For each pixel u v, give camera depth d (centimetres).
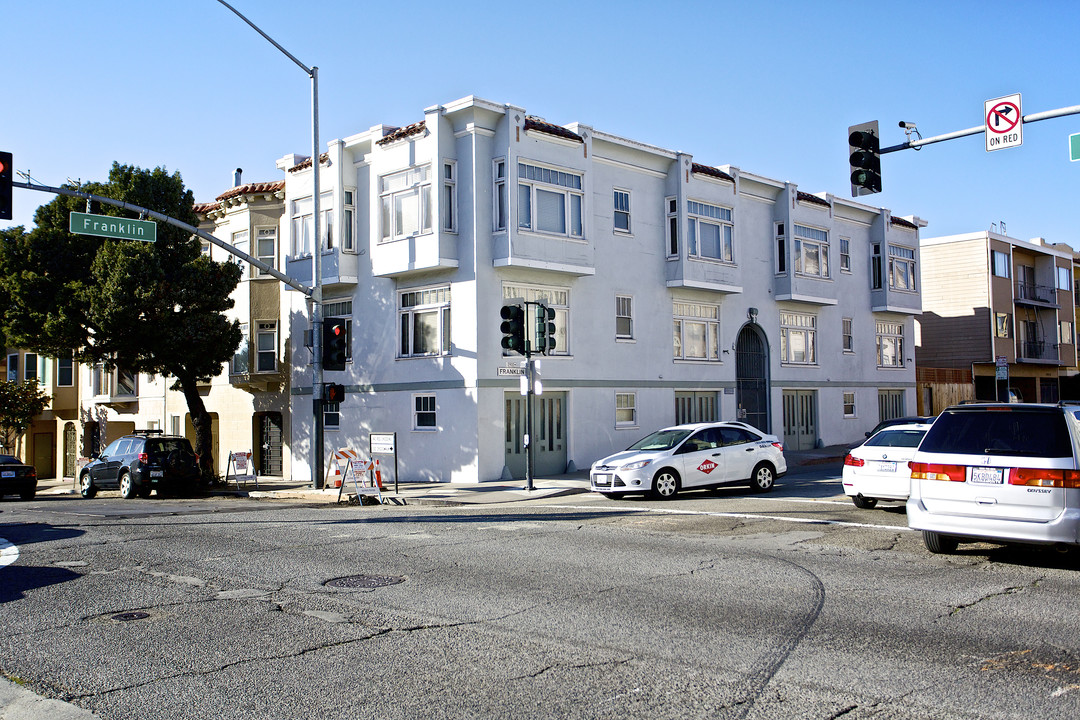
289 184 2741
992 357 4312
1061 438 928
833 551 1091
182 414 3244
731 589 873
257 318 2891
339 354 2147
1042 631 700
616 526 1361
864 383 3516
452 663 636
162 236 2477
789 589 870
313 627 744
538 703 550
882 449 1490
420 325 2406
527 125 2308
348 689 581
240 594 879
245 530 1370
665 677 597
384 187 2453
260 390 2912
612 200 2586
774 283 3112
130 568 1032
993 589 860
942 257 4500
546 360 2372
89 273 2495
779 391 3106
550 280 2400
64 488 3341
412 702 555
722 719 518
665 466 1747
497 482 2214
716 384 2867
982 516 959
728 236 2880
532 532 1304
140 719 532
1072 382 5031
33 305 2445
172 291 2445
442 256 2259
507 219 2250
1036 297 4788
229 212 3023
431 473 2334
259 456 2962
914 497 1017
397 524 1436
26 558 1112
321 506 1894
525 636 706
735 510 1531
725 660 634
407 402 2412
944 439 1005
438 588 895
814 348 3288
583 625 738
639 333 2638
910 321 3806
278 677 608
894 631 706
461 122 2295
